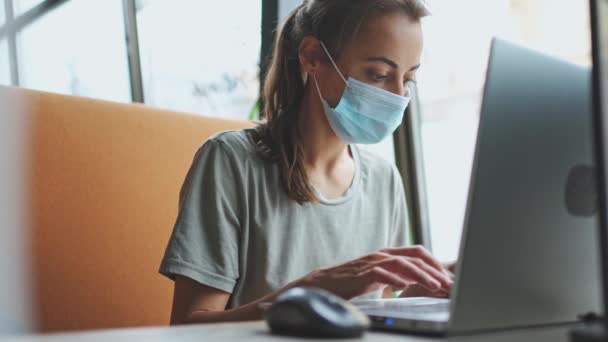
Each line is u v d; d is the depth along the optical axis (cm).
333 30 131
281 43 142
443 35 249
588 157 72
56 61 402
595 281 73
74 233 142
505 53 65
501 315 63
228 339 60
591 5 54
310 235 132
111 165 150
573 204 71
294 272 128
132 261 150
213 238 120
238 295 125
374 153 155
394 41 125
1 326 131
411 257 93
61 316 138
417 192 264
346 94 129
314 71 134
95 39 369
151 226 155
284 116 135
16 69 433
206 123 171
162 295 154
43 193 139
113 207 149
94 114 151
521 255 65
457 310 60
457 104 253
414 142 264
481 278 62
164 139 161
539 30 223
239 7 291
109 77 360
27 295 135
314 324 60
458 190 254
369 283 89
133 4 345
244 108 287
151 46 340
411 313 75
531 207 66
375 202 146
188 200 122
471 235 61
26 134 139
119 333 64
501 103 64
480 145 62
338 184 140
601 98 53
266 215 127
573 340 58
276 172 131
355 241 139
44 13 413
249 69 284
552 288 68
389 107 128
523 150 66
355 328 61
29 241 136
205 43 309
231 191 126
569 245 70
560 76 71
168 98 330
